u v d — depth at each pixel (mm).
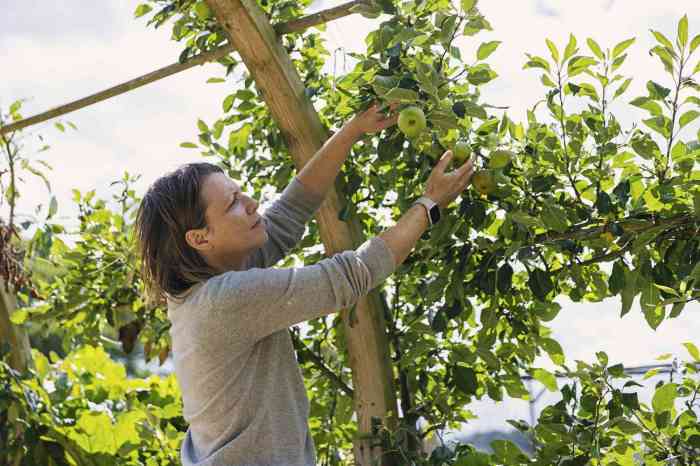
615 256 2211
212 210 1673
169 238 1677
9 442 3041
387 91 1943
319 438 2988
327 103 2801
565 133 2221
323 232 2504
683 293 2107
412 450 2590
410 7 2189
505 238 2262
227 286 1553
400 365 2691
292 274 1563
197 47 2688
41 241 3430
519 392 2604
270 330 1569
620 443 2375
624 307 2178
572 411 2342
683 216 2121
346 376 3025
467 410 2912
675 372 2465
